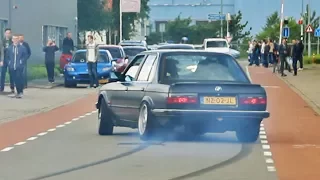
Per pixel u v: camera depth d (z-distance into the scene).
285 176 27.92
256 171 28.92
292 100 67.81
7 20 109.88
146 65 39.03
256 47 143.88
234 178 27.27
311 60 146.88
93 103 63.88
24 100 65.25
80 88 82.25
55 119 50.38
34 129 44.06
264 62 138.12
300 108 59.56
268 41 138.50
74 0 139.12
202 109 35.84
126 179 26.92
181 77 37.28
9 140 38.62
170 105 35.72
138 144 36.69
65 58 100.50
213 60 38.31
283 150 35.09
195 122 36.16
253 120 36.72
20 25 114.31
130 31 188.75
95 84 83.06
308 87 85.25
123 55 93.88
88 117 51.78
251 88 36.53
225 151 34.38
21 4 114.44
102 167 29.69
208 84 36.03
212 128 37.09
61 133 41.84
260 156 32.94
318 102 65.19
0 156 32.75
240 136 37.81
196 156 32.72
